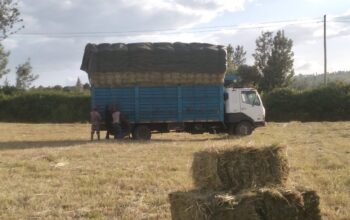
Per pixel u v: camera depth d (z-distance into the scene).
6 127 37.88
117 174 13.20
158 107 25.62
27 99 52.47
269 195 6.55
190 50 25.83
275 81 70.69
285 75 71.12
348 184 11.66
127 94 25.34
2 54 57.75
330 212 8.77
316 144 21.67
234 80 27.73
